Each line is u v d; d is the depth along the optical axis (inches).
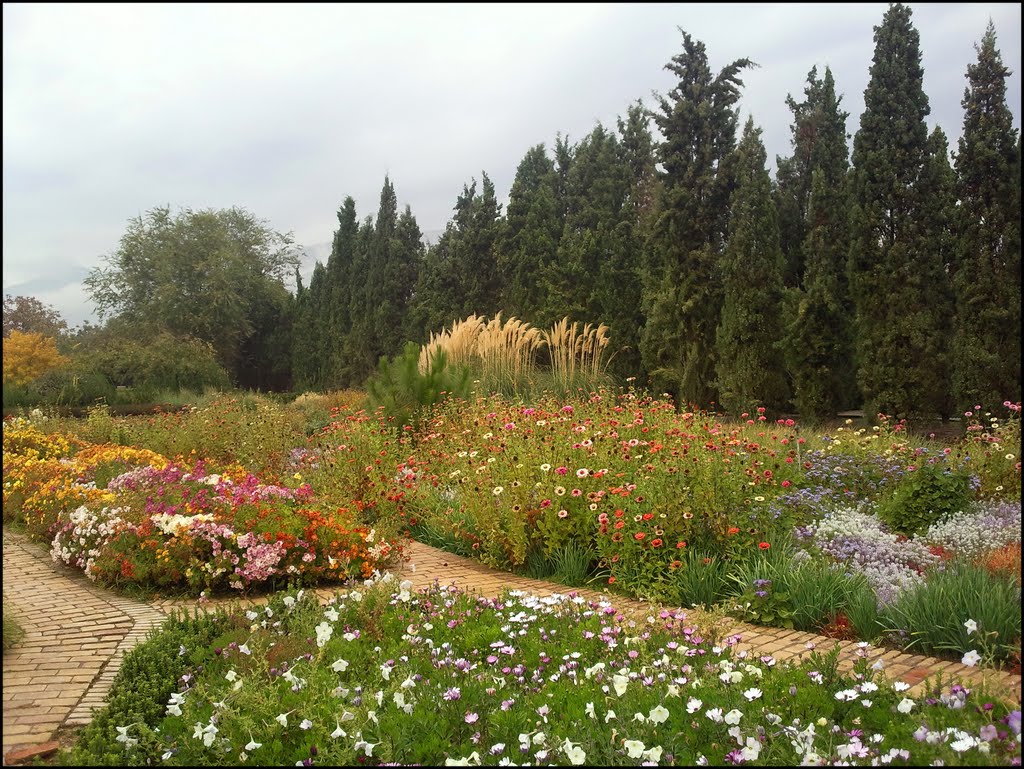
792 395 542.0
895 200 432.8
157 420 471.5
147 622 171.2
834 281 511.2
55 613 179.0
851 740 94.3
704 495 191.3
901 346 424.8
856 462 288.4
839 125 647.8
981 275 315.6
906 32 440.1
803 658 135.2
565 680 123.4
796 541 199.3
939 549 193.9
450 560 234.4
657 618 144.7
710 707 108.4
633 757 93.4
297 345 1226.0
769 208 530.3
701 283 571.2
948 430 404.5
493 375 483.2
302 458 337.7
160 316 1222.9
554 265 733.9
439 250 1059.9
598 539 199.5
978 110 324.5
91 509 237.8
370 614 157.9
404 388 400.2
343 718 105.0
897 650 142.6
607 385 478.0
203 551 201.8
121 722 113.6
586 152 862.5
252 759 102.1
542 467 222.4
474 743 102.4
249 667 132.0
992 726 86.2
